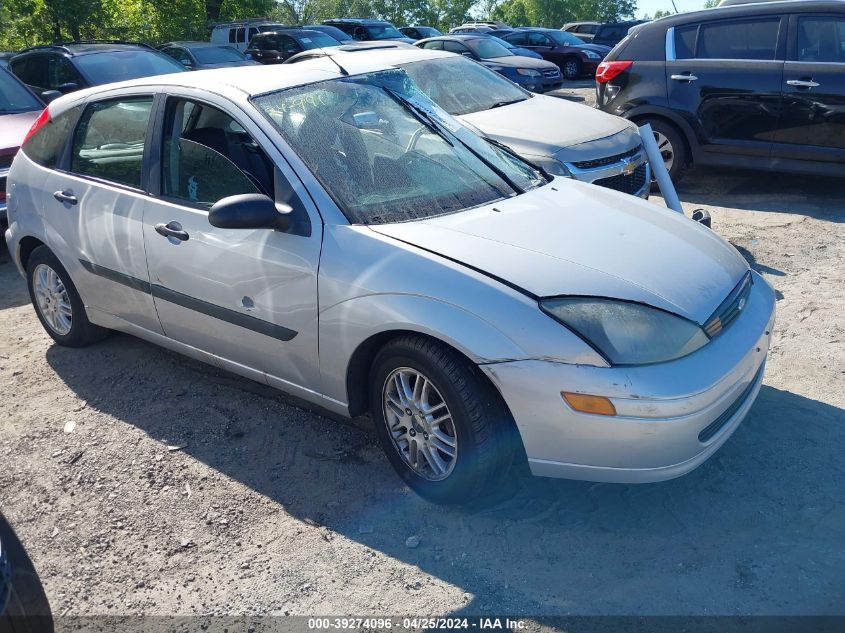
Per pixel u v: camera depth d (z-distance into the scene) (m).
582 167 6.32
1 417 4.14
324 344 3.35
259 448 3.73
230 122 3.71
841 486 3.27
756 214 7.31
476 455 3.01
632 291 2.95
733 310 3.19
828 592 2.71
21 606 2.13
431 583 2.84
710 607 2.66
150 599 2.84
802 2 7.45
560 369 2.79
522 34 24.84
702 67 7.84
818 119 7.34
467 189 3.68
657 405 2.75
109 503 3.38
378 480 3.45
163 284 3.95
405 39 24.66
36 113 7.78
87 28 24.02
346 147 3.62
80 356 4.82
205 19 26.66
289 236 3.40
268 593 2.84
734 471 3.39
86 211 4.30
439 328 2.94
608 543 2.99
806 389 4.05
